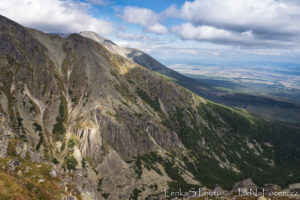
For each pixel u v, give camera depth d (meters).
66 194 55.12
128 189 165.38
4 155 55.34
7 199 36.44
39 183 50.00
